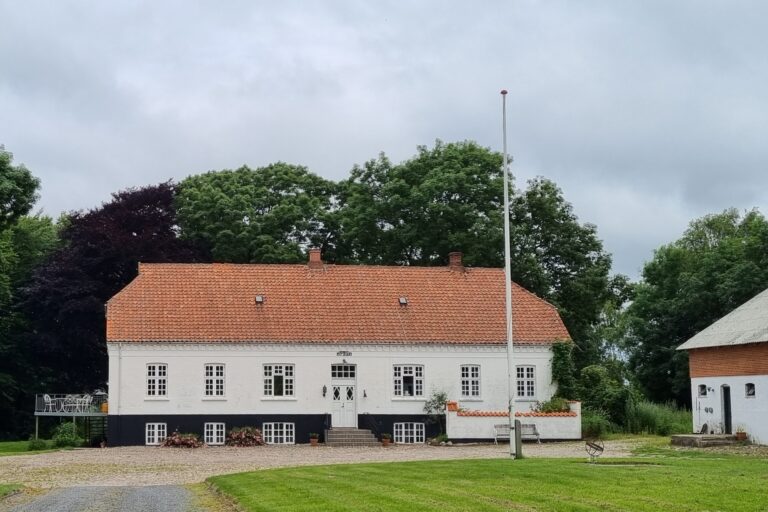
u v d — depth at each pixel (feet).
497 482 82.74
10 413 236.43
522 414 165.99
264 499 75.56
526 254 213.05
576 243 221.25
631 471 90.74
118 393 168.45
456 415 167.63
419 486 80.48
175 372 170.19
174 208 238.48
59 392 238.48
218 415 170.40
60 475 109.91
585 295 217.15
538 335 181.06
